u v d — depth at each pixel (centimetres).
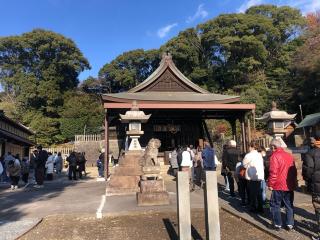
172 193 1252
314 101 3894
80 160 2031
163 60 2794
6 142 2745
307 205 919
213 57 5500
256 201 837
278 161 670
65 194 1280
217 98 2489
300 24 5338
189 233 584
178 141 2661
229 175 1092
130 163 1260
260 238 637
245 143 2202
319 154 601
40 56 6116
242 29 5075
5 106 5584
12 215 896
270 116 1397
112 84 6469
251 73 5184
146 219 827
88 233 709
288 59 5006
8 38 6066
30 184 1716
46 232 722
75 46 6269
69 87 6256
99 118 5256
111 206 988
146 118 1296
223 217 824
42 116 5422
